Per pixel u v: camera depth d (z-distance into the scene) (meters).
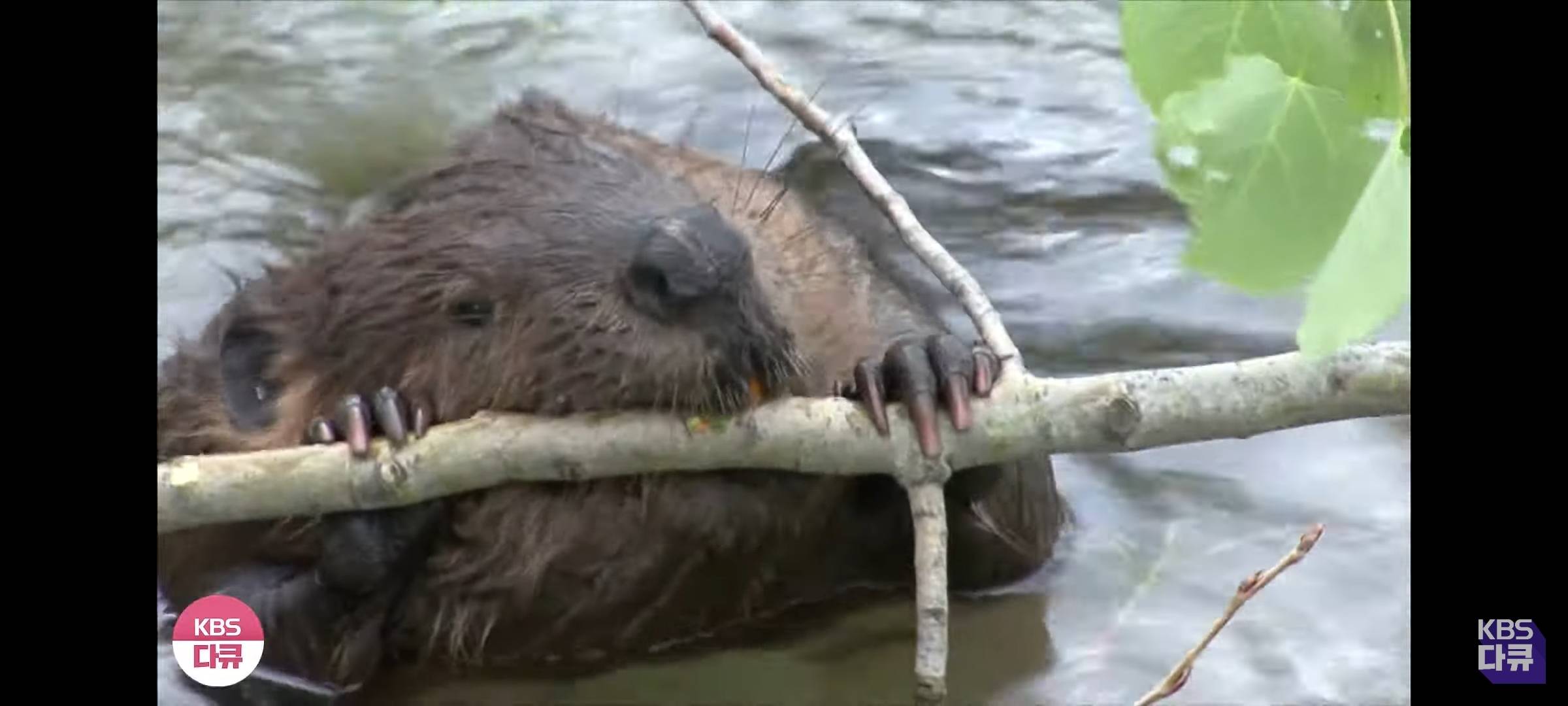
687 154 7.52
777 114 10.45
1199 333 8.65
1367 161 4.05
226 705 6.48
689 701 6.41
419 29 11.91
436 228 6.20
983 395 5.53
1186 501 7.49
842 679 6.47
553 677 6.50
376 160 10.19
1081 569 7.11
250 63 11.58
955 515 6.47
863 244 8.13
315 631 6.36
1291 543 7.09
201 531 6.66
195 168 10.43
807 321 6.27
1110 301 8.93
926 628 5.44
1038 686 6.39
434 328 5.97
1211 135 4.04
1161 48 4.02
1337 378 5.30
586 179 6.24
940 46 11.45
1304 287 4.61
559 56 11.48
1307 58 4.02
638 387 5.48
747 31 11.62
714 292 5.35
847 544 6.52
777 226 6.84
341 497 5.50
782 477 5.94
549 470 5.54
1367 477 7.50
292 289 6.71
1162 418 5.38
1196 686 6.28
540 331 5.67
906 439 5.50
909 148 10.16
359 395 5.67
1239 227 4.10
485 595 6.18
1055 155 10.17
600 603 6.21
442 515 6.00
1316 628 6.55
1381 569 6.87
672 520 5.96
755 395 5.53
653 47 11.51
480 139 6.90
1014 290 9.02
